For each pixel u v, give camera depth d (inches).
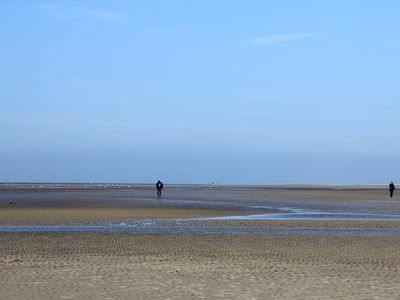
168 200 2815.0
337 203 2687.0
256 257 926.4
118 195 3501.5
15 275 733.3
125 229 1375.5
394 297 623.5
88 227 1422.2
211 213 1919.3
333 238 1205.7
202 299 608.7
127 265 828.6
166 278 722.8
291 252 989.8
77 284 679.1
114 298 609.3
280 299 611.5
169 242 1115.9
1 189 5019.7
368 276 745.6
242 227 1445.6
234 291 648.4
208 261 877.2
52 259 887.7
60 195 3435.0
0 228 1387.8
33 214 1791.3
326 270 792.3
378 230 1400.1
